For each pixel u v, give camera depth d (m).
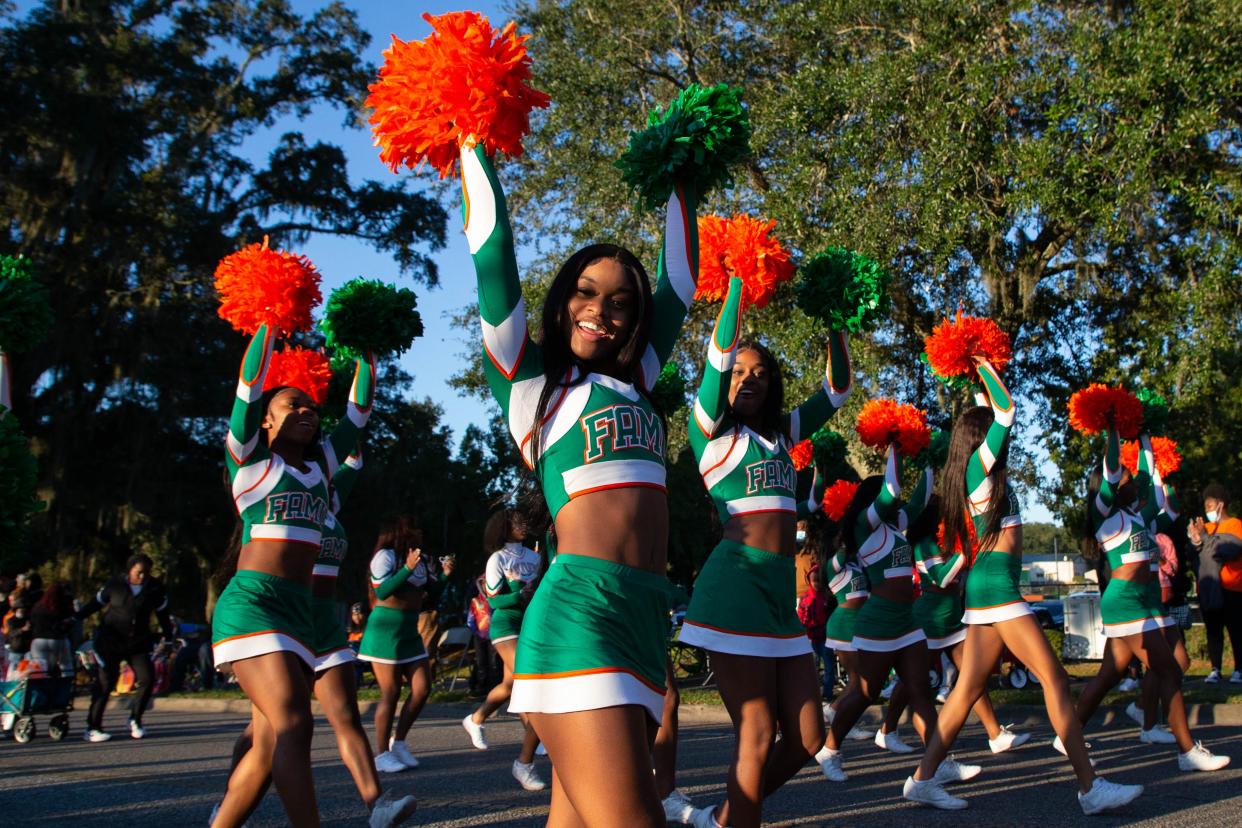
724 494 4.18
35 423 24.94
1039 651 5.35
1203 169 15.88
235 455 4.31
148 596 10.90
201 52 30.39
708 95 3.14
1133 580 6.58
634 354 2.81
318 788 6.62
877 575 6.52
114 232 25.19
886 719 7.94
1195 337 16.02
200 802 6.15
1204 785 5.86
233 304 4.35
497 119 2.58
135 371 24.62
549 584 2.54
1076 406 6.76
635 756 2.35
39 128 24.95
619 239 17.42
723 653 3.96
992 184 15.96
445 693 14.53
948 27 15.79
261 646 4.08
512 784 6.63
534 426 2.64
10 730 10.94
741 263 4.09
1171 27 14.73
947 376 5.95
